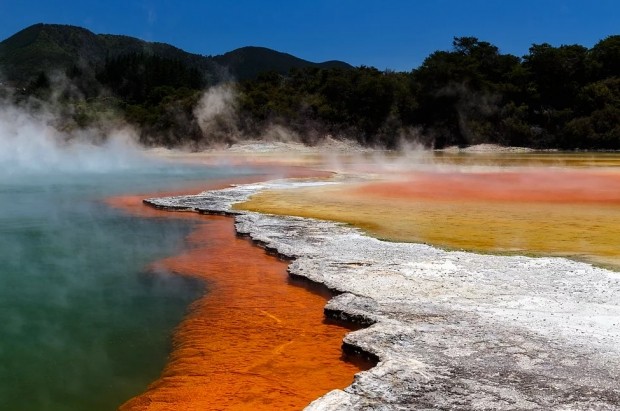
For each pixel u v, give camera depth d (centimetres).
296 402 611
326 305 879
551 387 581
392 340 720
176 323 870
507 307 833
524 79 8431
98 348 773
